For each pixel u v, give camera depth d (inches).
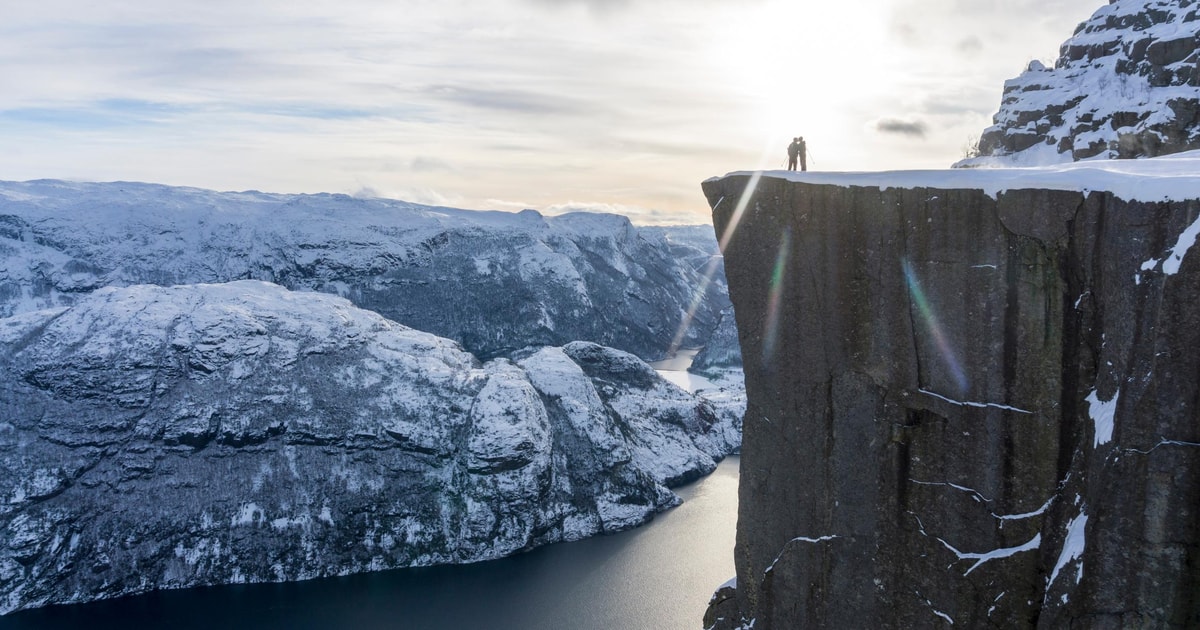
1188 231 831.7
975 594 1062.4
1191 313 816.9
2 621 5610.2
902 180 1133.1
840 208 1189.7
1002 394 1047.6
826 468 1234.0
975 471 1072.2
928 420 1127.6
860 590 1194.6
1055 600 912.9
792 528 1278.3
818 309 1222.3
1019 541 1031.6
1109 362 918.4
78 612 5748.0
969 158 3009.4
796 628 1274.6
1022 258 1025.5
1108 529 863.1
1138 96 2596.0
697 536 6673.2
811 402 1245.1
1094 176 968.9
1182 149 2367.1
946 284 1092.5
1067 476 993.5
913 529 1138.7
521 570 6136.8
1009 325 1040.2
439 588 5905.5
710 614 1459.2
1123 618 850.1
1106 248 939.3
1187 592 815.7
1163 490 826.2
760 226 1270.9
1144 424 844.0
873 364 1175.0
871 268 1168.2
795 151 1417.3
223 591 6033.5
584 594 5634.8
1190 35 2593.5
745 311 1302.9
